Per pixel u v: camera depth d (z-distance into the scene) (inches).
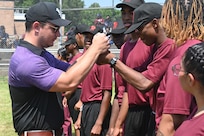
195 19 105.9
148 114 155.6
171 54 129.7
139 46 150.9
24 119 139.6
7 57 689.0
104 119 209.5
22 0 847.7
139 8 133.0
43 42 138.5
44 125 139.9
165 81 115.1
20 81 135.4
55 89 132.7
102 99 209.0
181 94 100.3
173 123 101.7
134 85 134.9
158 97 117.9
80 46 277.7
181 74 92.1
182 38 105.7
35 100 138.8
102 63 138.0
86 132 223.5
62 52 289.6
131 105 158.1
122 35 192.1
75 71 132.1
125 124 160.6
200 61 87.9
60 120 143.3
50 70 133.7
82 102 226.4
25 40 138.6
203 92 89.0
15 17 855.7
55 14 138.3
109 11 622.8
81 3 668.7
